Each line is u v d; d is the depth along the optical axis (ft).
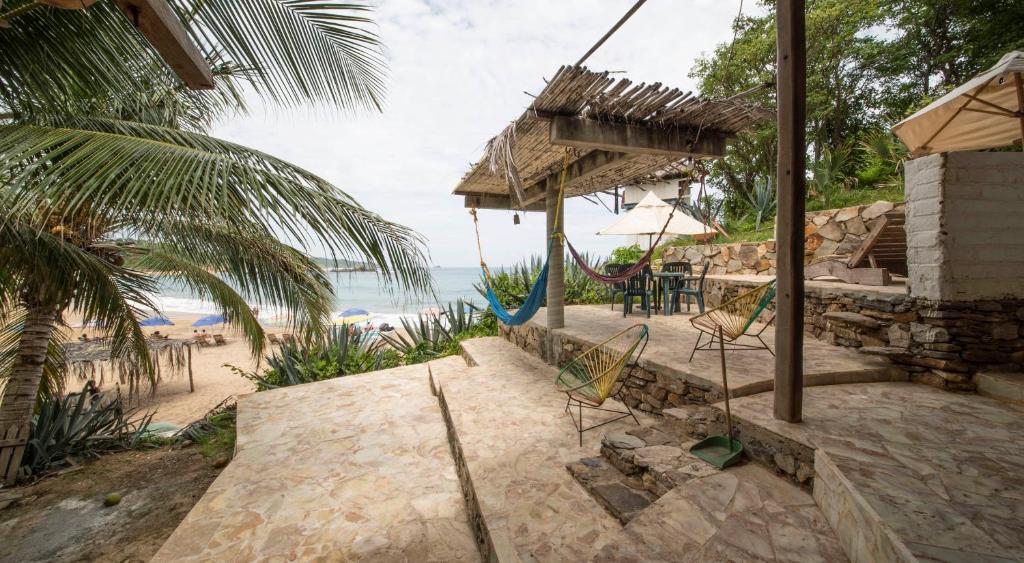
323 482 10.05
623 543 5.36
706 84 37.37
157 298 16.21
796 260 7.01
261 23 7.04
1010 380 8.20
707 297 21.11
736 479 6.66
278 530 8.21
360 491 9.63
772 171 35.32
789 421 7.13
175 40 3.89
